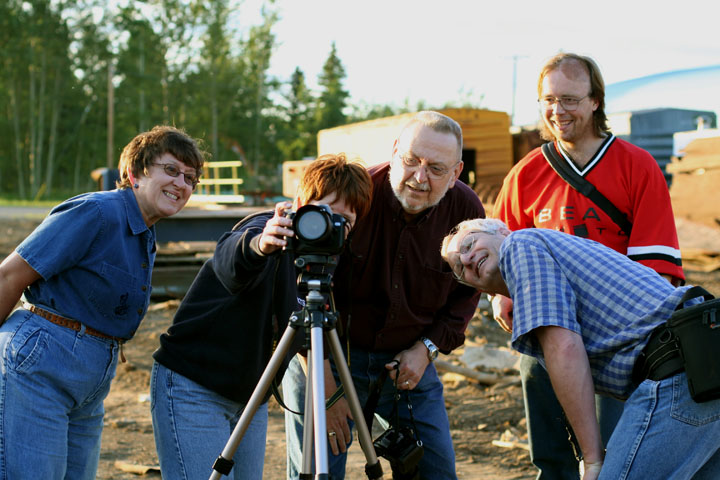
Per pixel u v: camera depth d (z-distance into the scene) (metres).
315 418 2.39
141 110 55.25
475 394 6.25
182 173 2.89
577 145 3.67
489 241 2.79
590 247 2.61
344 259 3.28
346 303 3.37
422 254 3.27
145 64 56.03
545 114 3.66
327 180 2.79
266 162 67.25
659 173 3.57
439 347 3.42
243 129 62.59
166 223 10.04
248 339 2.82
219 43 57.03
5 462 2.62
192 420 2.80
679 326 2.30
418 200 3.10
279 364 2.54
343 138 19.66
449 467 3.40
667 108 19.03
